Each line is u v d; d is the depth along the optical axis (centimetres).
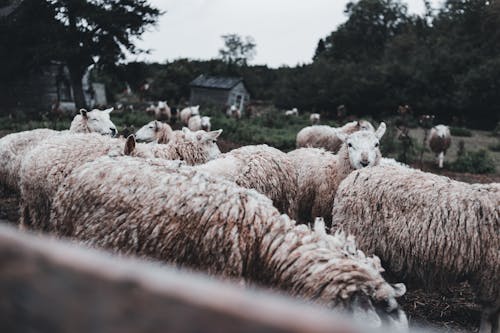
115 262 45
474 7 4897
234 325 37
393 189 447
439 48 4597
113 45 3028
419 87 4134
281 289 254
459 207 416
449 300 524
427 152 2062
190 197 293
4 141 706
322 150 695
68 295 40
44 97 3247
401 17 7269
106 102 4919
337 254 254
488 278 413
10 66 2823
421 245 423
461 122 3878
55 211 344
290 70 6975
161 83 5634
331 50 7306
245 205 288
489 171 1733
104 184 320
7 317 39
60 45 2767
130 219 301
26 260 43
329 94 4556
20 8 2945
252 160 538
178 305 39
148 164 326
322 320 38
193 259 281
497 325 429
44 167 490
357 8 7256
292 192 572
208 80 5431
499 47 4441
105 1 3014
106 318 38
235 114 3366
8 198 773
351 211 470
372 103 4306
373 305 226
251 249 273
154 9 3062
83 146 505
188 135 645
